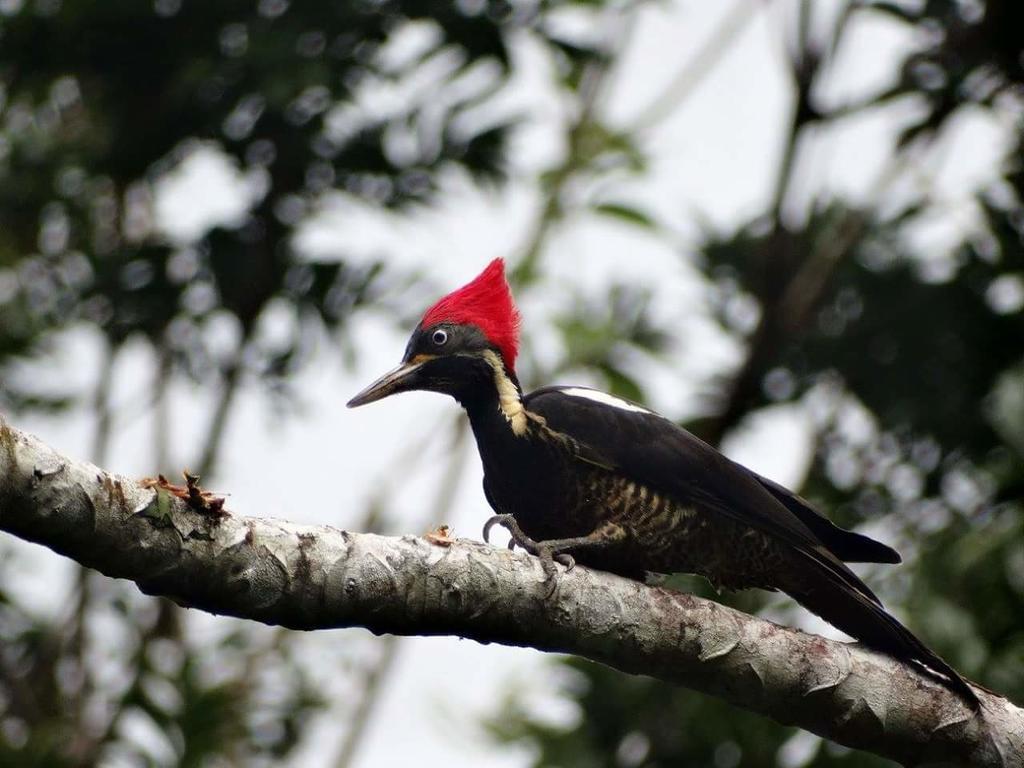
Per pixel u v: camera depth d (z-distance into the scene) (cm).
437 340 946
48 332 1336
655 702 1200
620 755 1202
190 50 1238
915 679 775
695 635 746
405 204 1259
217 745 1177
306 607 657
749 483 889
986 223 1234
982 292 1230
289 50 1191
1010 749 773
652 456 889
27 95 1288
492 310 955
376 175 1248
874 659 777
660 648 744
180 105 1234
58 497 603
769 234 1209
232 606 645
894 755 780
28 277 1340
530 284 1296
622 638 737
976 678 1070
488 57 1235
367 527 1261
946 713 770
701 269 1317
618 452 891
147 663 1198
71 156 1280
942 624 1082
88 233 1340
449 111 1241
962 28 1224
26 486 596
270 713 1227
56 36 1255
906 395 1233
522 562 715
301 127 1235
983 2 1229
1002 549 1098
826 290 1233
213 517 634
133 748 1181
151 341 1304
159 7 1235
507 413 923
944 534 1148
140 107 1253
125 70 1252
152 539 621
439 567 688
